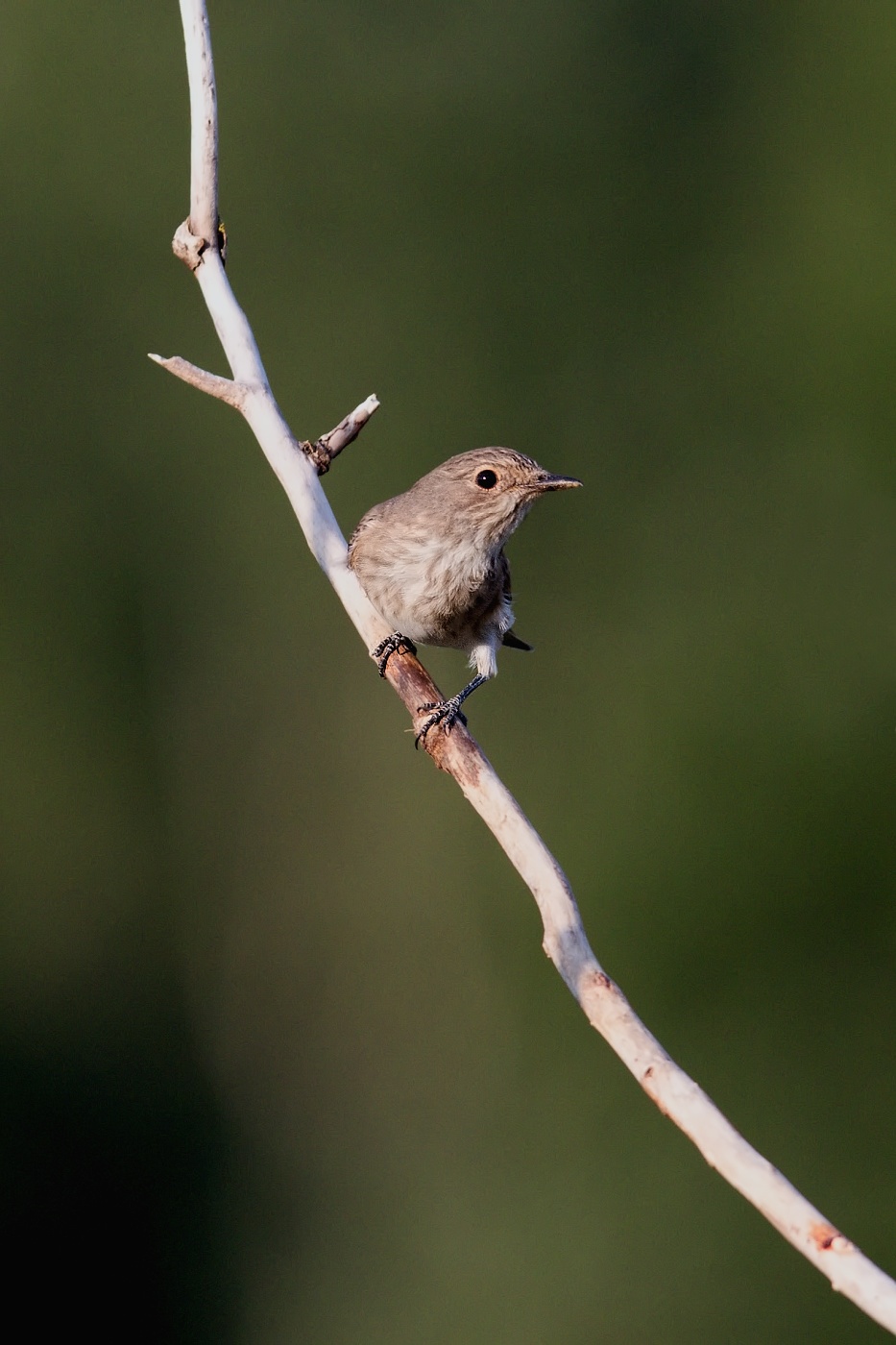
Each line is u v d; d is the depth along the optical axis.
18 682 16.72
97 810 16.84
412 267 18.38
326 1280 15.83
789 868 15.20
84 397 17.33
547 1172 14.77
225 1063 16.84
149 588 17.17
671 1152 14.48
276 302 18.14
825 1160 14.79
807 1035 14.96
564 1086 15.15
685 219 18.56
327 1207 16.20
